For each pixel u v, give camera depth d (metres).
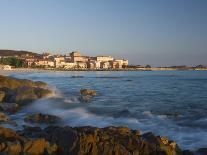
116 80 119.25
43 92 43.34
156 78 140.88
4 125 25.86
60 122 28.34
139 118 29.61
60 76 147.38
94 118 30.02
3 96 41.06
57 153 16.66
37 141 16.69
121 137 18.05
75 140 16.67
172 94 59.12
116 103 43.38
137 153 16.78
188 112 33.66
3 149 16.27
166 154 16.89
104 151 16.28
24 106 38.09
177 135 22.58
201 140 21.12
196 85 89.50
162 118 29.41
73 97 47.31
